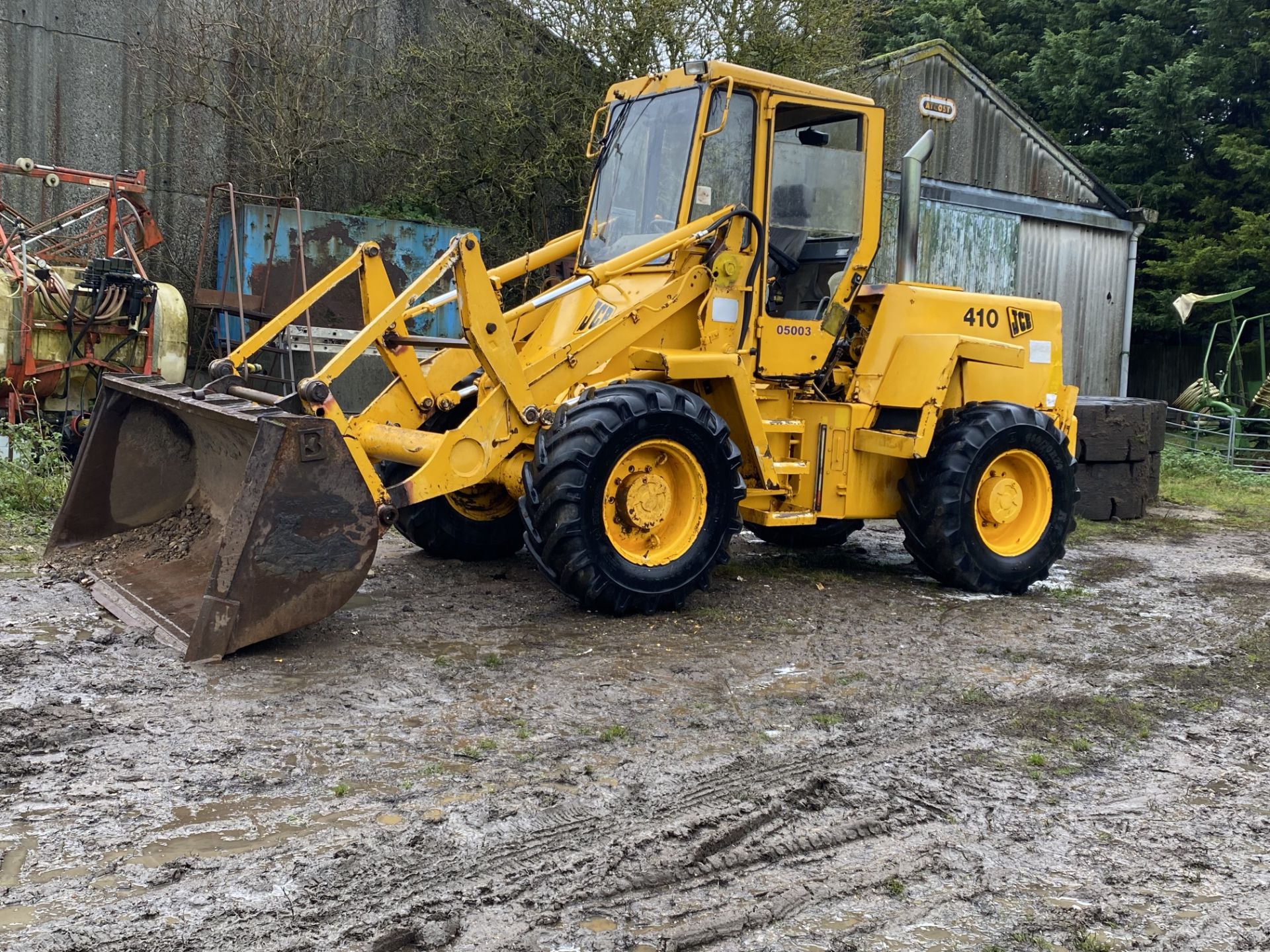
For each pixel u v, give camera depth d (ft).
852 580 21.84
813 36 42.42
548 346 18.47
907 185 21.59
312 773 11.31
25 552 19.56
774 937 8.84
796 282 20.59
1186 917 9.43
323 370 15.33
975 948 8.80
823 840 10.54
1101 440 31.96
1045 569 21.56
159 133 38.11
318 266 35.68
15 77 35.06
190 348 38.17
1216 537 30.25
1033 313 23.02
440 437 16.90
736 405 18.94
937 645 17.38
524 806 10.78
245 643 14.56
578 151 41.19
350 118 41.83
